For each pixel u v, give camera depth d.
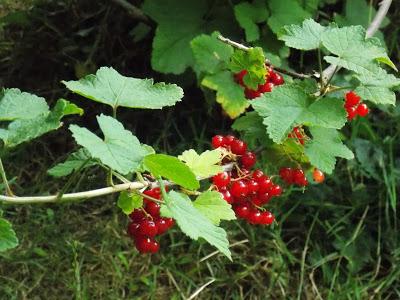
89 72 0.80
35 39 0.83
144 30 0.78
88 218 0.72
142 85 0.32
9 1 0.91
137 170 0.30
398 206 0.73
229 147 0.39
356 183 0.75
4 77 0.84
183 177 0.27
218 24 0.73
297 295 0.68
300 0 0.74
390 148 0.74
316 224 0.73
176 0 0.73
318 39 0.38
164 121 0.79
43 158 0.77
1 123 0.71
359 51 0.37
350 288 0.67
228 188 0.38
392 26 0.85
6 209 0.71
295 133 0.40
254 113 0.42
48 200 0.28
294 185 0.73
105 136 0.26
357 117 0.76
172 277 0.68
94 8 0.84
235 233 0.71
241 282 0.68
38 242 0.69
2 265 0.67
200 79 0.69
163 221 0.34
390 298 0.68
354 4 0.78
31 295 0.66
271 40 0.72
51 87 0.83
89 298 0.65
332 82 0.72
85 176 0.74
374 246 0.71
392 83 0.38
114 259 0.69
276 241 0.70
